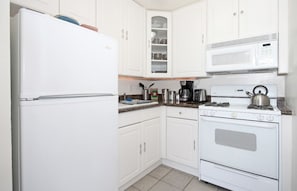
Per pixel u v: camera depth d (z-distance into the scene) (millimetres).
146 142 1854
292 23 1323
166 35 2291
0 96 660
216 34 1893
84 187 974
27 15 714
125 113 1577
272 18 1578
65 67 863
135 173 1700
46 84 783
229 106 1719
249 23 1689
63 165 863
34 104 746
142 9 2137
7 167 681
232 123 1545
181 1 2051
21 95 704
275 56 1546
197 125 1816
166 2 2072
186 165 1938
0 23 658
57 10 1212
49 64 793
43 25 768
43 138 779
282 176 1343
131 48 1963
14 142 742
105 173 1113
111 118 1162
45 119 787
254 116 1438
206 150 1718
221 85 2004
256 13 1654
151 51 2242
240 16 1739
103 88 1094
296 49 1195
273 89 1704
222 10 1851
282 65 1528
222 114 1606
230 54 1784
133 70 2000
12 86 742
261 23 1630
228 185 1584
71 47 891
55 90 820
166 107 2070
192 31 2080
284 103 1773
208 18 1946
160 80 2689
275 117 1355
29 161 731
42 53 766
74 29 907
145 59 2199
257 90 1792
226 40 1826
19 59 706
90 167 1010
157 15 2223
